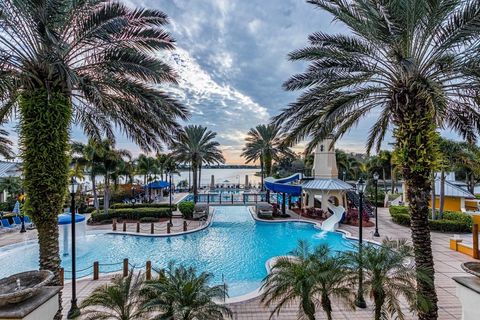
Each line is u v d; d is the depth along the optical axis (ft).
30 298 13.06
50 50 17.74
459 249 38.65
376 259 18.29
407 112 20.52
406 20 17.99
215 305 16.29
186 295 15.99
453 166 52.08
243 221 68.44
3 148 57.57
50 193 19.85
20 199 64.08
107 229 56.54
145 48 23.89
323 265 18.21
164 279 17.47
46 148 19.56
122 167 71.77
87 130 28.43
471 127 25.02
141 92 23.08
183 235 54.34
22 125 19.58
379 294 17.90
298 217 69.05
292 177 79.56
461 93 21.77
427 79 18.20
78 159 62.54
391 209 65.72
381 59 21.84
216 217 72.95
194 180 90.74
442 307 22.99
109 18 19.76
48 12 17.06
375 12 17.92
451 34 18.58
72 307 23.15
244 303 24.77
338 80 23.32
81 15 19.98
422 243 20.35
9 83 17.74
